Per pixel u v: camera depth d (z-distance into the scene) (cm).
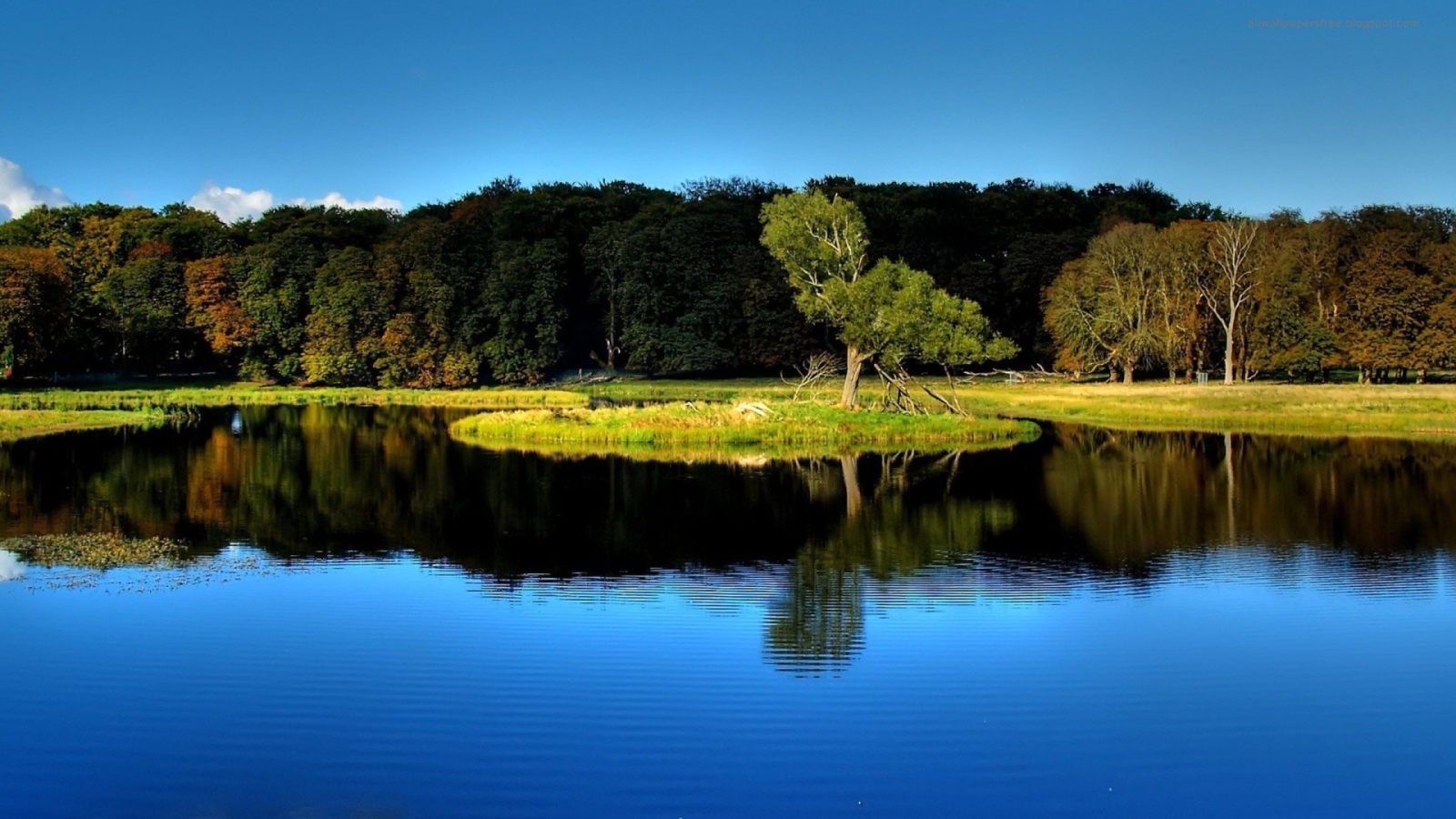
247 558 2631
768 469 4203
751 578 2478
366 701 1719
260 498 3462
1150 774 1511
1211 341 8894
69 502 3338
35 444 4841
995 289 9838
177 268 9538
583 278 10956
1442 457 4550
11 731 1605
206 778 1472
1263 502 3472
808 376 6819
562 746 1564
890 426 5384
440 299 9675
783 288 9338
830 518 3194
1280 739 1614
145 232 10119
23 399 6862
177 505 3319
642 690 1777
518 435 5247
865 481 3881
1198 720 1680
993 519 3197
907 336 5784
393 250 10106
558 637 2025
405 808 1403
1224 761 1549
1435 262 7888
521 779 1476
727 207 10838
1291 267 8038
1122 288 8506
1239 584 2438
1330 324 8194
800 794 1445
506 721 1642
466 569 2542
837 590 2372
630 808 1409
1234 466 4309
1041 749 1575
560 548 2775
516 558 2656
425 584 2398
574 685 1781
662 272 9881
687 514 3241
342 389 8906
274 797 1426
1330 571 2553
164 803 1410
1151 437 5400
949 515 3247
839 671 1861
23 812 1384
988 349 5916
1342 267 8281
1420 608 2247
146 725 1623
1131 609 2233
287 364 9681
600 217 11144
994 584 2434
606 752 1552
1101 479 3969
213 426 5912
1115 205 11075
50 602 2222
